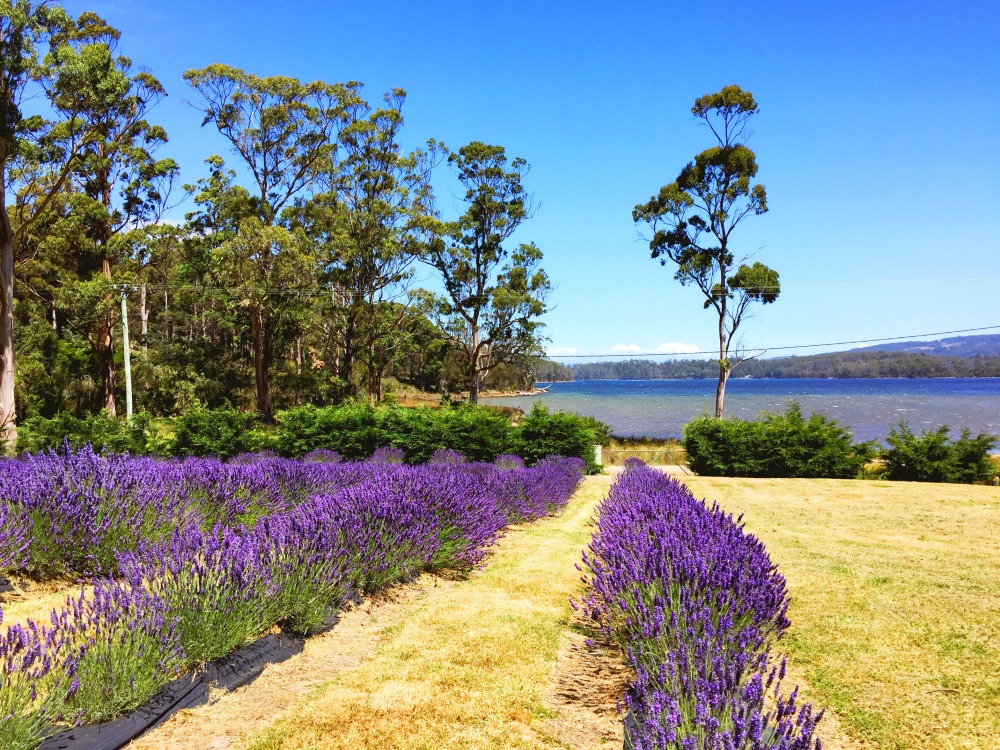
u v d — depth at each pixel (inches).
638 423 2183.8
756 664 132.5
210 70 1530.5
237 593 167.2
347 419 682.2
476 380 1745.8
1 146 1002.7
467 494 315.0
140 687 132.6
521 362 1957.4
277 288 1444.4
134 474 274.4
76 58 1031.0
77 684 123.6
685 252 1521.9
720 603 165.3
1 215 989.8
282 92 1609.3
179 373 1528.1
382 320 1697.8
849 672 166.9
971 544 331.0
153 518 249.4
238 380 1658.5
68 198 1370.6
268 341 1553.9
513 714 143.6
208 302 1969.7
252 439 643.5
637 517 261.1
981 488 595.5
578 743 131.4
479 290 1733.5
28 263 1493.6
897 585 247.1
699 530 222.5
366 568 223.5
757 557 202.4
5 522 216.5
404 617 211.3
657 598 154.6
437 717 141.1
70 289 1261.1
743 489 589.3
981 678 162.6
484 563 290.2
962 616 209.9
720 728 99.2
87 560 224.8
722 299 1496.1
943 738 133.8
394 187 1701.5
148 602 152.6
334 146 1686.8
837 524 394.9
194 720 137.0
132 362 1461.6
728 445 764.0
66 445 273.1
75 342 1478.8
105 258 1460.4
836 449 735.1
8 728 109.7
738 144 1466.5
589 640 180.7
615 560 200.4
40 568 224.7
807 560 290.0
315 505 254.1
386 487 276.2
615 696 153.2
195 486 311.1
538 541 344.8
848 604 223.3
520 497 418.6
